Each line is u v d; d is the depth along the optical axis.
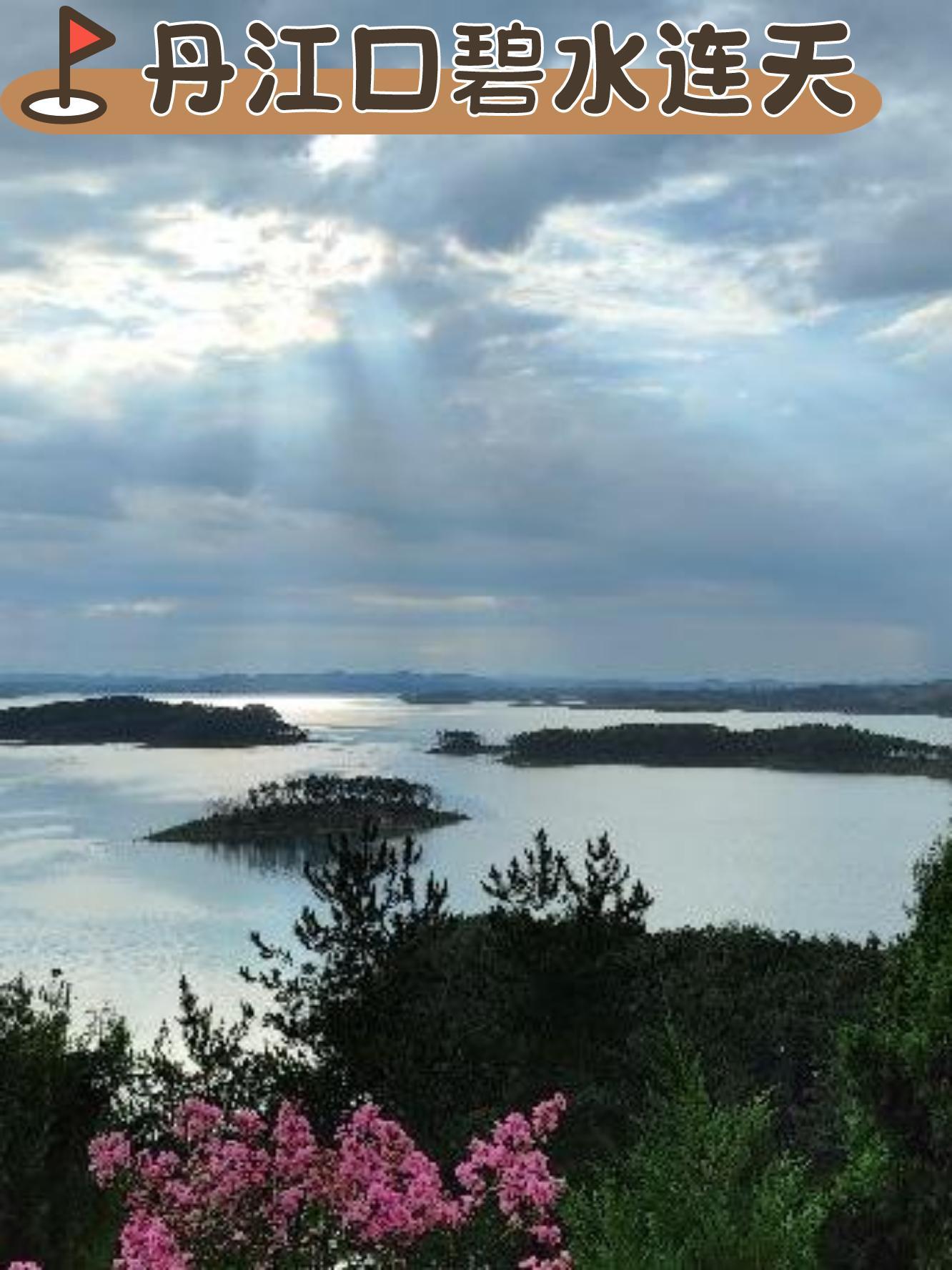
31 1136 12.03
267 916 164.88
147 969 128.25
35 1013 13.54
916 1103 9.84
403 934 25.28
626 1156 12.23
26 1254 11.48
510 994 27.42
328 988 24.86
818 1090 25.86
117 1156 10.85
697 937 44.59
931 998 10.23
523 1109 23.73
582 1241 9.85
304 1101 21.28
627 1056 26.19
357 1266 10.60
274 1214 10.62
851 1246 9.43
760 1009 34.66
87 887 193.00
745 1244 9.10
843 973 38.34
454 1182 20.38
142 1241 9.99
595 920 27.28
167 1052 21.22
